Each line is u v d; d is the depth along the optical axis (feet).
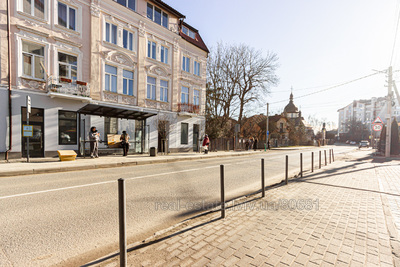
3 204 13.60
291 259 7.53
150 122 54.44
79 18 41.93
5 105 33.55
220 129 83.82
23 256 7.97
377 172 28.55
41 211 12.54
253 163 39.14
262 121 140.97
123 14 48.67
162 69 57.88
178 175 25.07
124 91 49.93
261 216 11.70
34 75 36.99
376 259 7.59
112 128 47.16
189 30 70.08
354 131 233.96
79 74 41.91
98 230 10.37
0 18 33.09
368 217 11.65
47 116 37.93
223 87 90.53
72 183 19.77
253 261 7.37
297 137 157.69
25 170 24.27
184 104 63.31
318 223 10.77
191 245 8.41
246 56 91.45
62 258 7.97
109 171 27.25
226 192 18.08
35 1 36.86
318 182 21.02
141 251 7.88
